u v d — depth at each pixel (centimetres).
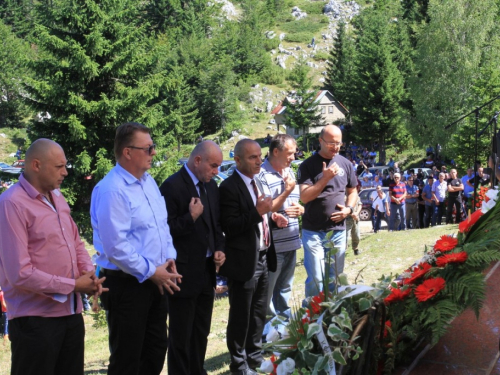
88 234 2495
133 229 369
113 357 378
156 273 363
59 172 341
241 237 435
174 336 412
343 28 6925
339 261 525
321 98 6091
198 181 424
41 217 336
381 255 908
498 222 332
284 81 8350
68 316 348
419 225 1619
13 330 337
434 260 331
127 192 365
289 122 6028
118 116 2611
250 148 441
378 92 4684
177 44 7900
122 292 370
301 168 529
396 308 287
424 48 3697
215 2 11031
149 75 2809
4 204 327
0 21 7531
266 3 11131
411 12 6950
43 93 2508
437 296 288
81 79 2592
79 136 2506
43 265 337
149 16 9312
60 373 353
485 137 2325
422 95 3719
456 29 3531
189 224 402
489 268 386
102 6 2734
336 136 514
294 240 530
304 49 9475
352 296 261
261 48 8969
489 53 3556
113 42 2722
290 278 545
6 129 6197
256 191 454
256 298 471
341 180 521
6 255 324
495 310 329
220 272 440
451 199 1453
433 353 289
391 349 266
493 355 283
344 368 238
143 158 371
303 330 241
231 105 6669
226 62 7162
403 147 4984
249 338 477
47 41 2562
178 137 5772
